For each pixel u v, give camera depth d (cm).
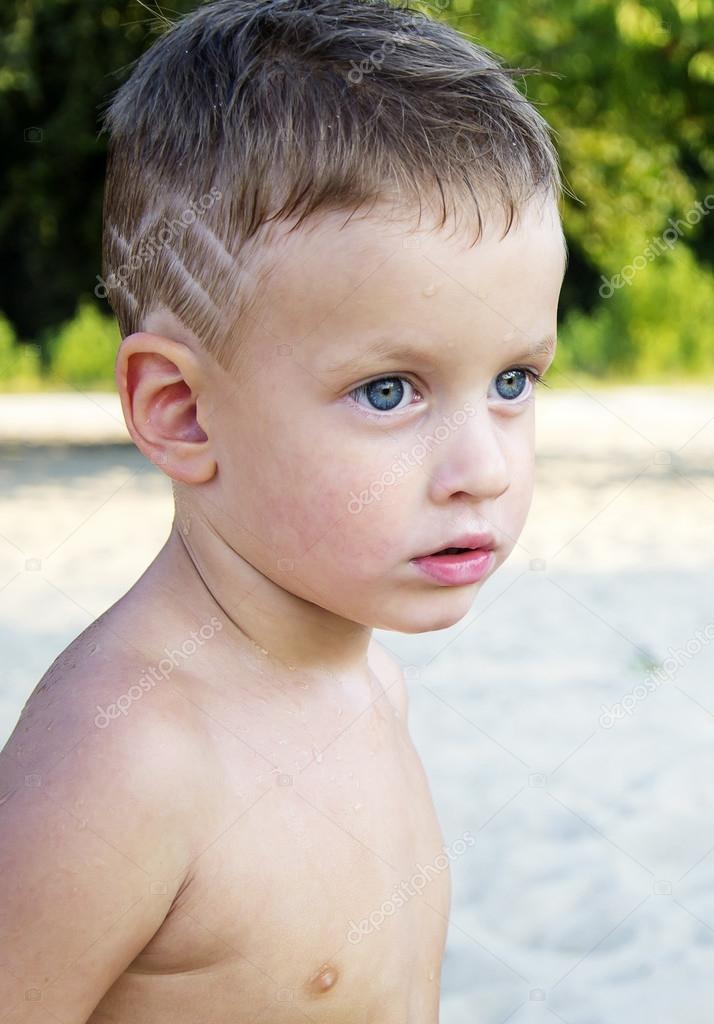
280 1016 128
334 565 128
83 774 117
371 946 136
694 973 267
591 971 265
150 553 644
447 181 125
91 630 133
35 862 114
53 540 679
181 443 134
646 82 1112
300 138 126
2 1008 114
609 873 308
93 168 1168
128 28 1076
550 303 133
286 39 135
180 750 122
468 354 125
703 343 1844
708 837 324
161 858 119
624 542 736
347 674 145
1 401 1661
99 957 117
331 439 125
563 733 395
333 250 123
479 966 268
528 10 1006
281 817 130
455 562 128
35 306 1258
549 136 140
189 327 132
